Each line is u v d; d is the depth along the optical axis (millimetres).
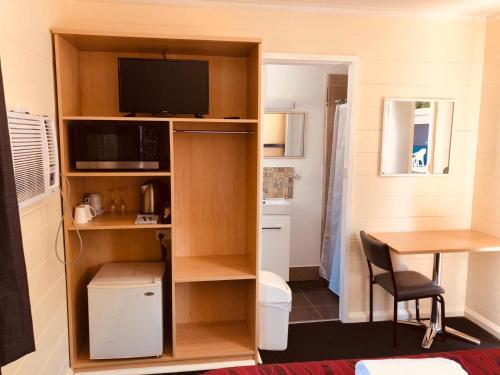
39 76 2143
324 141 4301
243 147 3027
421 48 3248
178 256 3070
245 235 3111
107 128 2562
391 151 3289
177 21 2916
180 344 2852
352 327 3348
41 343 2100
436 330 3148
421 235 3262
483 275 3367
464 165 3432
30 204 1854
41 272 2107
